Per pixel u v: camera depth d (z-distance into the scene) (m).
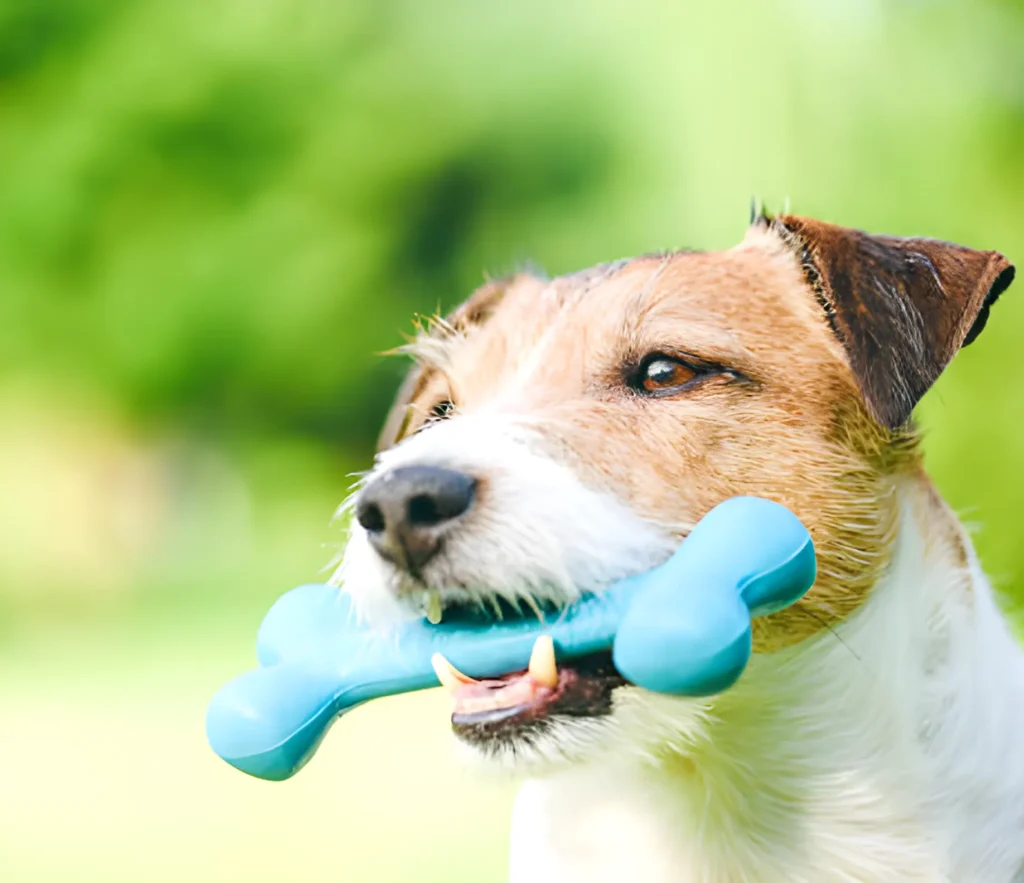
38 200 26.91
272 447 27.84
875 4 16.62
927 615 4.00
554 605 3.55
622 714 3.56
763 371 3.95
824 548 3.86
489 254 23.89
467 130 24.27
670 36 18.89
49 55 27.44
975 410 14.08
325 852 8.84
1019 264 15.09
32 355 27.19
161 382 26.95
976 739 3.98
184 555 26.19
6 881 8.48
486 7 24.39
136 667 16.80
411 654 3.61
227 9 26.84
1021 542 13.80
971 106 15.93
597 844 4.14
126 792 10.90
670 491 3.76
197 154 26.92
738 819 4.02
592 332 4.10
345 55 26.33
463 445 3.66
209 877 8.42
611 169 21.03
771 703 3.90
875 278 4.10
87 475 27.09
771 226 4.36
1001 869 3.96
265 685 3.65
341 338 26.81
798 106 16.80
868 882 3.93
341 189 26.22
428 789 10.62
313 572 24.39
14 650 18.53
